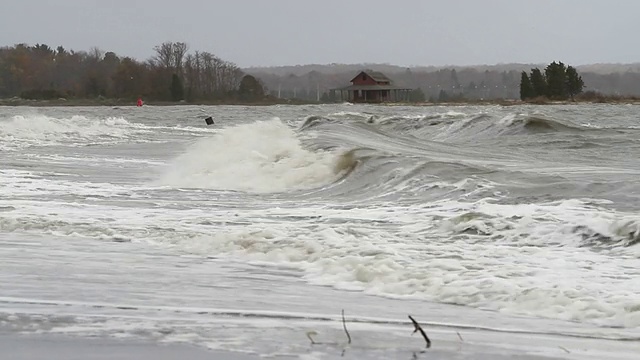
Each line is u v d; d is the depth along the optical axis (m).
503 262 14.10
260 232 16.64
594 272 13.29
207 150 34.31
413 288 12.41
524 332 9.98
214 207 22.70
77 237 17.11
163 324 10.04
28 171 31.44
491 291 11.94
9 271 13.41
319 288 12.62
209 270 13.91
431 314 10.91
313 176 28.62
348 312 10.95
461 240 16.66
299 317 10.59
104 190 26.19
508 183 24.02
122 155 41.06
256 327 9.99
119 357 8.67
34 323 9.98
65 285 12.36
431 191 24.02
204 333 9.67
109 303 11.19
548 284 12.29
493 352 9.10
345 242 15.70
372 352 8.99
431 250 15.26
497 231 17.00
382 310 11.11
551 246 15.81
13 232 17.64
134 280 12.91
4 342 9.17
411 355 8.93
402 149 37.91
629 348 9.34
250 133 37.25
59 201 23.14
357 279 13.17
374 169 27.91
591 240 15.92
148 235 17.36
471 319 10.65
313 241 15.67
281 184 28.19
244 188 27.56
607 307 10.98
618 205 20.02
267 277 13.41
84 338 9.36
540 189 22.77
